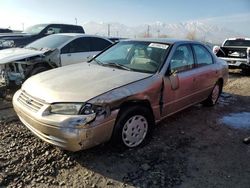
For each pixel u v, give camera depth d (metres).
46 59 6.88
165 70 4.21
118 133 3.59
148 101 3.90
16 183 3.04
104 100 3.31
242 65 10.41
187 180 3.21
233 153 3.92
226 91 7.83
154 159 3.64
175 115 5.41
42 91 3.55
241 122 5.20
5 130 4.34
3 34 10.74
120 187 3.05
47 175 3.21
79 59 7.58
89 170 3.33
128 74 4.00
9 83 6.54
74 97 3.30
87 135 3.20
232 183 3.19
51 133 3.24
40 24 11.84
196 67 5.05
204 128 4.81
